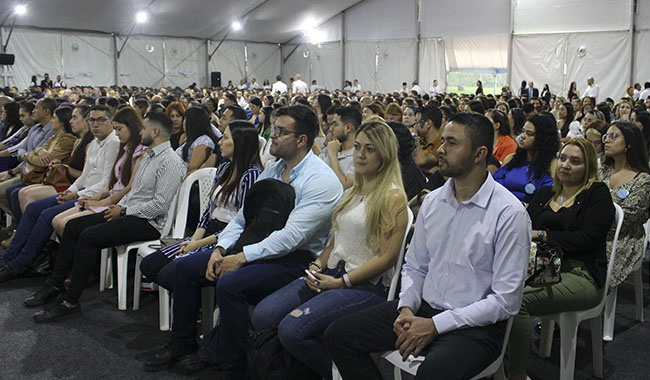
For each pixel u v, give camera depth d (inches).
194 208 138.9
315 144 158.1
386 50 742.5
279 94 574.9
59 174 168.7
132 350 110.4
